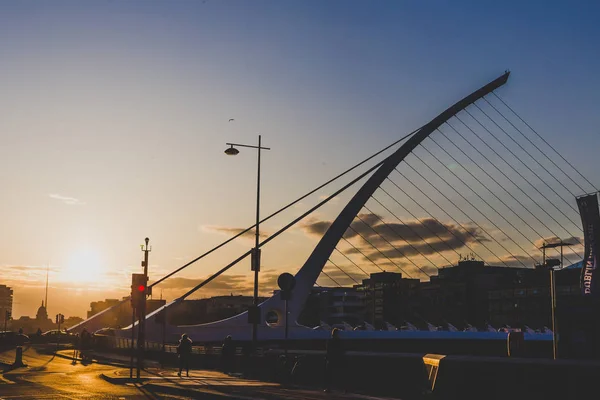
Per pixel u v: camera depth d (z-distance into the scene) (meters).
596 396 12.85
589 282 38.56
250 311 33.19
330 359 21.00
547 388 13.78
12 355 58.84
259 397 19.12
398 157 96.19
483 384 15.27
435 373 16.77
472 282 154.25
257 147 37.22
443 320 154.75
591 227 39.19
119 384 26.39
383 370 19.72
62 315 76.25
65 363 46.09
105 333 90.06
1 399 20.16
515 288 142.12
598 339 36.41
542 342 87.44
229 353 33.34
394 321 167.00
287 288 27.34
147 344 53.81
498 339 88.62
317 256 87.81
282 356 26.42
